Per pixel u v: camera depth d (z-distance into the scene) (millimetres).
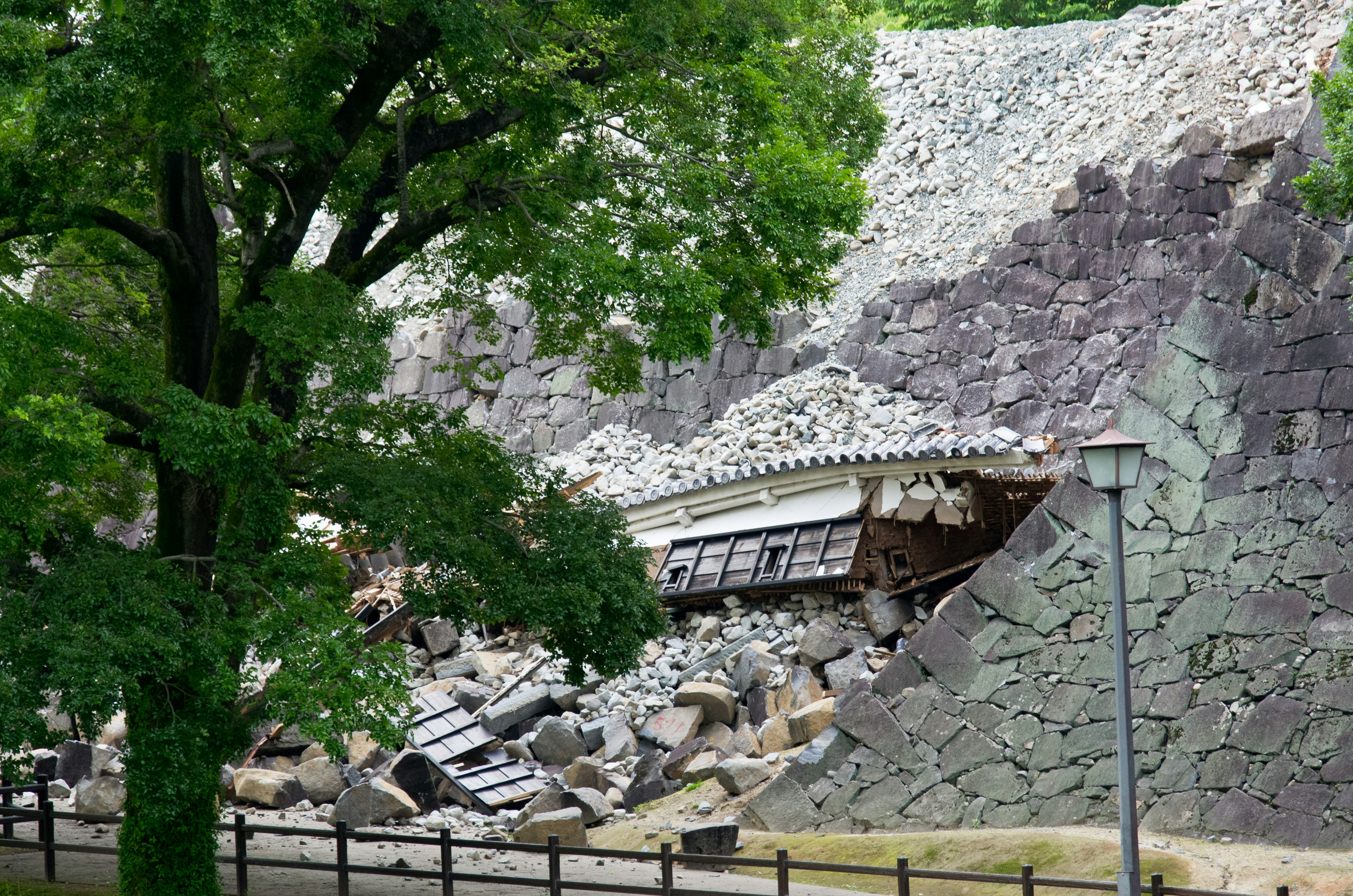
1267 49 55656
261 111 25938
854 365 57938
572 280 25688
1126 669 20750
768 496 47125
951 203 63438
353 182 28281
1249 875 26188
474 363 32500
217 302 27531
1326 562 29875
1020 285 54000
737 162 29672
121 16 20844
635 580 28375
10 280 32000
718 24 28781
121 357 26750
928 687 34656
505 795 40438
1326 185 28156
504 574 26359
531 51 26797
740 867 32250
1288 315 32125
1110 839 29125
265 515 24141
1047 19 86688
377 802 38812
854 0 39875
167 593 22766
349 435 27984
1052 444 41781
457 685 45969
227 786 42656
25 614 21609
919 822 33562
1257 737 29562
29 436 20578
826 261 30219
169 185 26562
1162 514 33125
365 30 23578
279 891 28719
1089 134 60188
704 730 41344
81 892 28312
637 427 63938
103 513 31062
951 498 42812
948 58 70812
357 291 25844
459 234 32406
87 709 20609
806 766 35250
